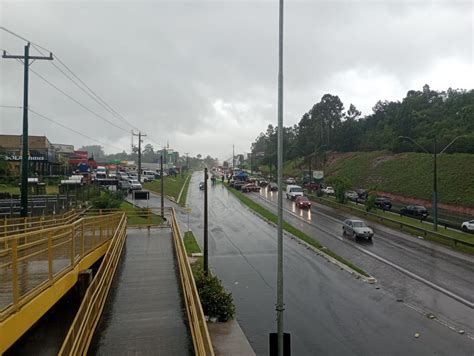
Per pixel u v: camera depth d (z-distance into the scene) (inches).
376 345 561.0
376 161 3127.5
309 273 938.7
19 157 2391.7
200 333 332.2
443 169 2359.7
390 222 1583.4
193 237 1359.5
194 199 2593.5
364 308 707.4
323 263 1030.4
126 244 871.1
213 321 624.7
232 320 636.7
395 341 573.6
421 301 741.3
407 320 651.5
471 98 3388.3
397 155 3021.7
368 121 4269.2
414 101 3826.3
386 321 647.8
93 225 644.1
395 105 4190.5
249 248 1213.7
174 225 877.8
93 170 3334.2
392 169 2797.7
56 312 482.3
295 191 2513.5
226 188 3435.0
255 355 517.7
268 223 1690.5
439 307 709.9
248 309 708.0
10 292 338.3
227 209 2129.7
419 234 1379.2
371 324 636.1
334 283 857.5
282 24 418.6
